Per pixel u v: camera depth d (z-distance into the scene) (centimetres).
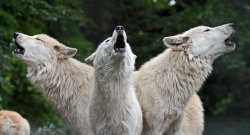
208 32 881
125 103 712
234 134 1858
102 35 2053
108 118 707
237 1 1891
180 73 859
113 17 2130
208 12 1881
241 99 1986
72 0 1762
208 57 877
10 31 1520
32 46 895
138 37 2038
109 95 694
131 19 2136
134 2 2148
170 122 857
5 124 947
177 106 855
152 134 849
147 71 893
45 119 1572
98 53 700
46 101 1539
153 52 1909
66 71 892
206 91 1953
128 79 700
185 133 961
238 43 1830
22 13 1588
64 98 878
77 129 871
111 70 681
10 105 1560
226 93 1973
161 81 861
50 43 909
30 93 1585
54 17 1514
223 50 880
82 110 862
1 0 1540
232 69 1861
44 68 893
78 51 1667
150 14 2125
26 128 977
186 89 859
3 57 1406
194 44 870
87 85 884
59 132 1525
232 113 1994
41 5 1517
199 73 867
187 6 2062
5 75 1477
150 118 848
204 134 1700
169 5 2167
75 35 1795
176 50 879
